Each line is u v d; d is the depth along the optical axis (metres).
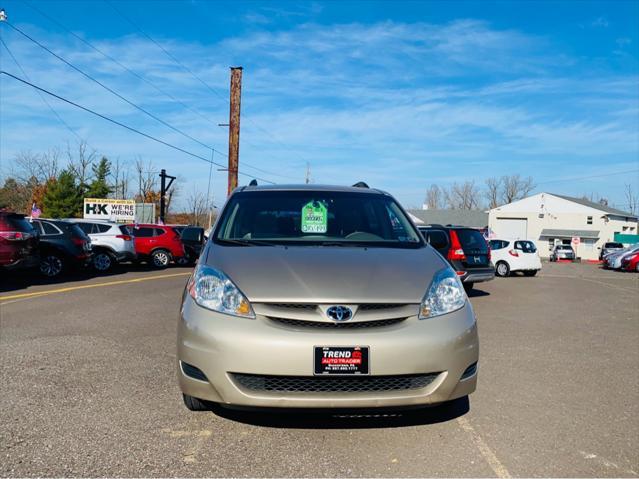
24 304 9.28
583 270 26.73
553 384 4.87
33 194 58.38
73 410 3.96
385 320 3.25
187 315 3.40
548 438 3.56
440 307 3.40
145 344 6.19
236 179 19.97
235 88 19.89
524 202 60.62
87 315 8.17
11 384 4.57
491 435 3.59
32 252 11.31
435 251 4.21
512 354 6.14
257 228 4.44
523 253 19.66
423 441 3.47
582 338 7.19
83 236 14.52
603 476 3.02
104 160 61.47
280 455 3.24
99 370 5.05
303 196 4.84
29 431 3.55
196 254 19.80
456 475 3.01
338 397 3.12
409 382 3.24
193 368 3.31
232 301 3.31
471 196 91.00
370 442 3.44
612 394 4.58
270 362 3.10
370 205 4.85
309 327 3.19
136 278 14.38
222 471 3.03
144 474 2.98
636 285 16.84
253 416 3.85
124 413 3.90
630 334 7.55
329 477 2.98
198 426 3.67
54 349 5.89
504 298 12.05
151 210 34.75
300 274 3.46
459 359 3.29
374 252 3.95
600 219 57.69
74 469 3.02
